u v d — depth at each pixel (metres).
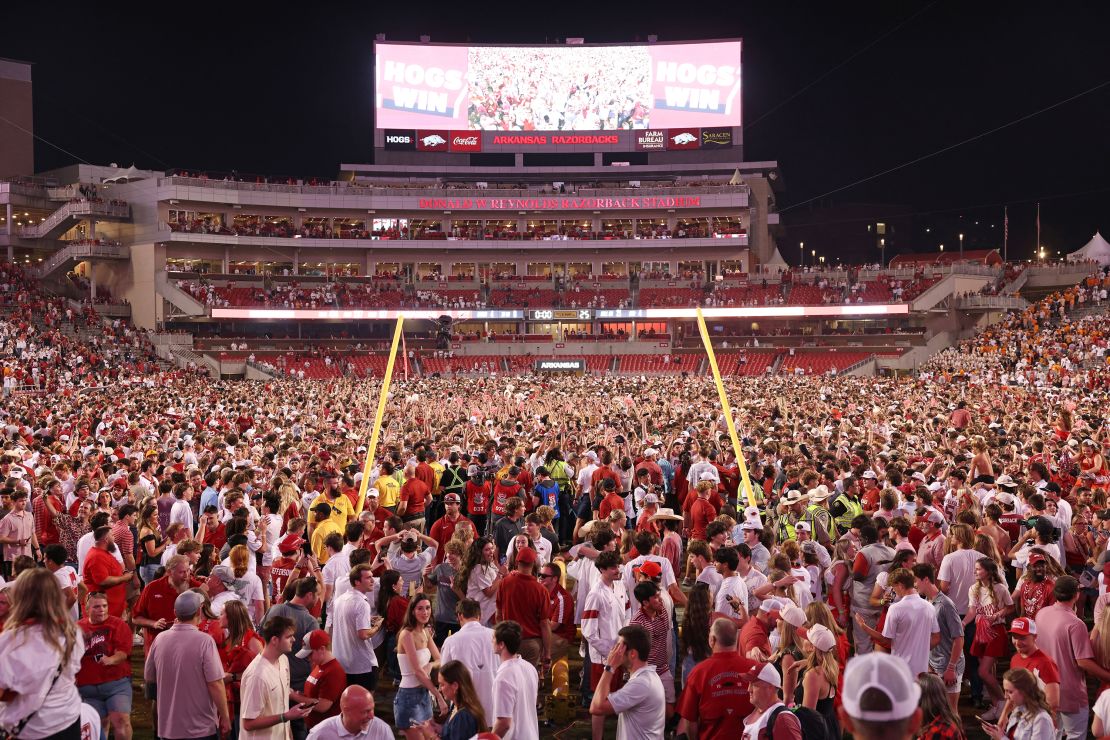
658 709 7.33
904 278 77.69
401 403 39.09
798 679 7.93
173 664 7.71
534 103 85.94
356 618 9.16
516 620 9.84
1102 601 9.41
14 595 6.23
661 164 86.81
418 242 81.62
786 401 36.25
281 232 78.94
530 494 17.34
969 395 41.03
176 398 35.88
